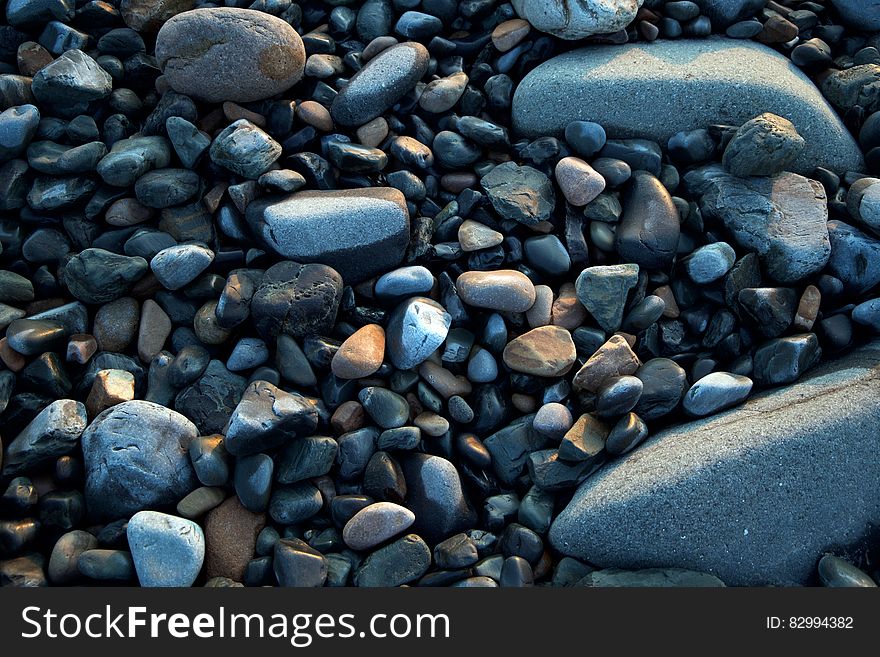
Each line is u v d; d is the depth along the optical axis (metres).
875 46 1.17
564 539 0.90
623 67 1.09
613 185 1.06
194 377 0.98
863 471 0.89
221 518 0.91
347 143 1.06
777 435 0.89
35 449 0.91
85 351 0.98
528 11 1.12
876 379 0.93
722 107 1.08
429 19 1.13
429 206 1.07
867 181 1.05
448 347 0.99
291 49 1.06
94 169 1.03
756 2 1.16
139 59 1.09
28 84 1.06
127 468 0.91
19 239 1.03
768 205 1.03
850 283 1.02
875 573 0.89
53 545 0.90
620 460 0.93
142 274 1.01
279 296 0.97
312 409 0.93
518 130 1.11
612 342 0.98
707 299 1.02
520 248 1.04
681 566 0.88
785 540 0.88
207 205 1.04
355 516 0.91
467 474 0.96
